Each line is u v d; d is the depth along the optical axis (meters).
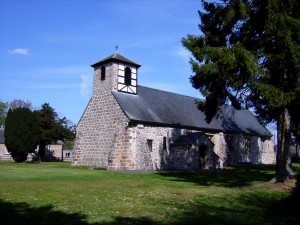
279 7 15.20
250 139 42.88
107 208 9.90
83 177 20.19
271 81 15.50
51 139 42.47
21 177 19.09
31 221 8.08
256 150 43.56
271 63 15.55
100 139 30.80
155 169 29.92
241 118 44.31
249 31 15.73
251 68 14.14
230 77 15.44
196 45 16.72
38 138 41.00
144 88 34.09
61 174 21.81
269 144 46.22
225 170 30.11
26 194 12.30
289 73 15.45
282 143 16.58
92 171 25.03
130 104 30.38
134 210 9.70
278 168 16.50
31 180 17.64
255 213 10.06
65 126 44.19
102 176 21.16
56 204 10.36
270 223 8.74
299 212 10.30
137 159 28.44
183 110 35.78
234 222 8.65
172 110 34.19
